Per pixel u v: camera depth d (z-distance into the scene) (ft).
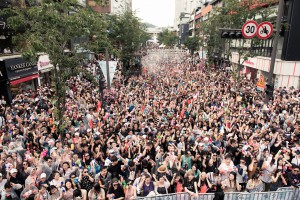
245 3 73.36
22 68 68.90
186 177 23.93
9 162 24.66
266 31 39.04
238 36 39.70
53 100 33.78
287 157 28.32
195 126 36.06
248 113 43.42
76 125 40.68
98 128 36.27
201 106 49.83
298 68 86.99
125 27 93.81
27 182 22.06
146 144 29.17
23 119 39.42
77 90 66.80
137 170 25.99
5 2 57.06
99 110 47.19
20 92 71.20
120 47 97.40
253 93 63.05
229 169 24.31
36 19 32.96
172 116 43.96
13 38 38.01
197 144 29.60
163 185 22.16
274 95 63.16
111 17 90.43
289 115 45.24
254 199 21.83
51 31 31.09
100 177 23.79
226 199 21.53
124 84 85.46
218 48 128.16
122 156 29.53
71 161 26.04
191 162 26.91
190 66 150.41
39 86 78.48
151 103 53.26
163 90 71.56
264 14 79.82
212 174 24.09
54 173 22.72
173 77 100.89
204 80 89.92
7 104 61.52
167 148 31.63
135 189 21.58
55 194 20.98
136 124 37.09
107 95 59.88
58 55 33.04
